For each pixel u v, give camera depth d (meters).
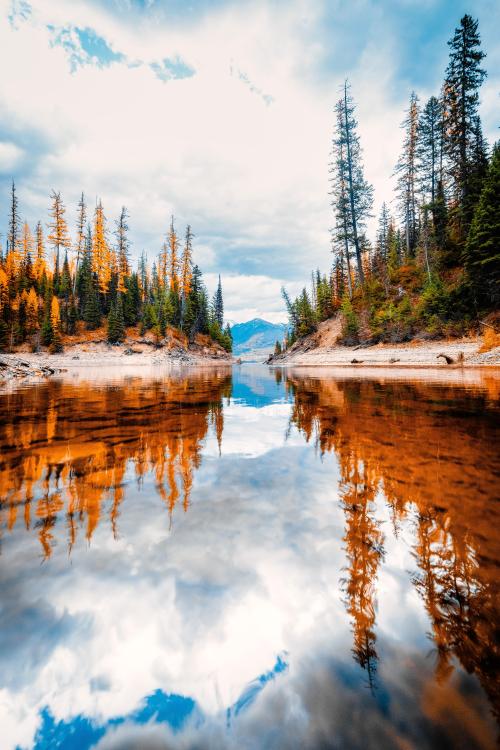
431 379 13.95
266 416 6.77
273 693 1.18
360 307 37.69
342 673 1.24
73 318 48.94
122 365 41.78
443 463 3.68
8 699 1.17
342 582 1.75
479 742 1.01
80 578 1.75
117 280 52.97
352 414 6.73
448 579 1.77
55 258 56.50
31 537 2.17
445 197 35.47
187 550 2.04
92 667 1.27
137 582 1.73
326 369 27.20
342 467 3.62
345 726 1.07
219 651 1.34
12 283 50.81
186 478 3.30
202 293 64.88
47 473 3.40
